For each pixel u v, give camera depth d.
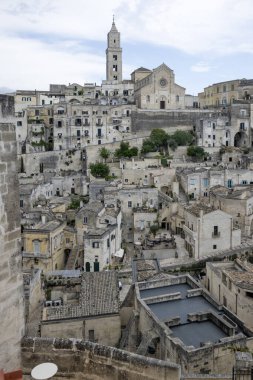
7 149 15.83
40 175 147.88
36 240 79.31
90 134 176.25
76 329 48.19
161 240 88.25
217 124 172.62
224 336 38.91
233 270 53.75
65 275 61.06
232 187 117.19
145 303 45.12
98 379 16.91
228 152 157.00
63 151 162.75
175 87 193.00
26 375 16.88
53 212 98.69
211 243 81.75
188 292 48.41
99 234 78.81
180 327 40.81
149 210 100.81
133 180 130.12
